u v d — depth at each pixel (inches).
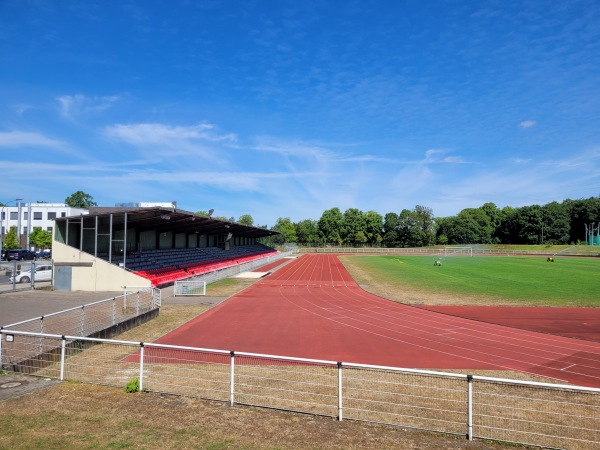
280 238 5940.0
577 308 1135.0
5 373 483.8
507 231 5457.7
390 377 533.3
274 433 342.3
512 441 344.5
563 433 372.8
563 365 621.9
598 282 1681.8
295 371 554.9
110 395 420.2
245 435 337.4
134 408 387.9
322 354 674.8
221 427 350.9
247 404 401.4
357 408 418.9
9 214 3558.1
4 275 1779.0
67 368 538.0
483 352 693.3
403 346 730.8
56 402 398.9
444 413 414.3
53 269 1375.5
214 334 813.9
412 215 5856.3
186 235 2509.8
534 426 386.3
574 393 483.5
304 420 370.3
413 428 360.5
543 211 5182.1
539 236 5196.9
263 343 746.2
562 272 2091.5
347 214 6432.1
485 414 414.0
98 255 1565.0
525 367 610.5
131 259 1668.3
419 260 3238.2
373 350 703.1
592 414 418.3
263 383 498.3
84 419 361.7
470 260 3139.8
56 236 1393.9
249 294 1400.1
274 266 2714.1
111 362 573.9
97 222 1432.1
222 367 566.3
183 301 1239.5
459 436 348.5
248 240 4217.5
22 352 552.1
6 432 334.3
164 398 414.3
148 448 312.7
